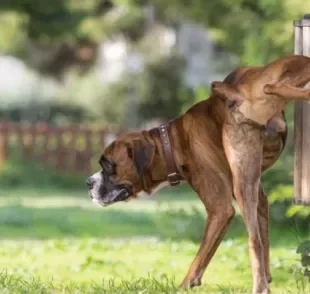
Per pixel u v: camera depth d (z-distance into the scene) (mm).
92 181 9055
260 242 8570
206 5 23250
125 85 38812
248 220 8586
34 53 46438
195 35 41188
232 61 37938
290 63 8453
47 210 22484
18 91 45719
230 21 22609
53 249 14297
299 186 9344
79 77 45719
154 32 41750
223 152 8828
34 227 19375
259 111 8516
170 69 37812
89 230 18891
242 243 13234
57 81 46750
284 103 8492
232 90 8609
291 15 18062
